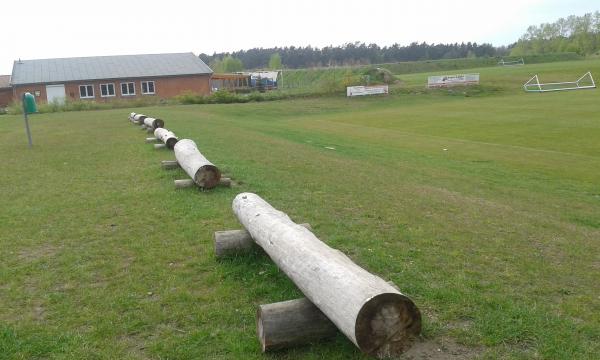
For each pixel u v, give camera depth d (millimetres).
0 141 18469
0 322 4824
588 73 56875
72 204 9023
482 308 5016
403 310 3588
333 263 4070
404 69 104125
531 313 4941
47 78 53531
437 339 4473
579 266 6535
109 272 5949
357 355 4145
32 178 11539
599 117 29547
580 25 141375
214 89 64938
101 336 4555
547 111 33750
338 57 151875
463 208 9547
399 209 8984
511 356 4230
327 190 10289
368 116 37656
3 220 8125
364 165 14742
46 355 4293
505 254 6770
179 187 9719
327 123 33656
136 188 10055
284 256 4641
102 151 15258
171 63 59812
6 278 5805
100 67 57375
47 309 5082
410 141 23656
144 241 6980
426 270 6012
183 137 18062
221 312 4922
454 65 106438
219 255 6141
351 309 3572
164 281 5676
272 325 4148
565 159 18375
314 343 4297
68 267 6125
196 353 4258
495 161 18078
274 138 20844
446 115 35281
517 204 10875
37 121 27953
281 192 9805
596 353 4312
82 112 36562
